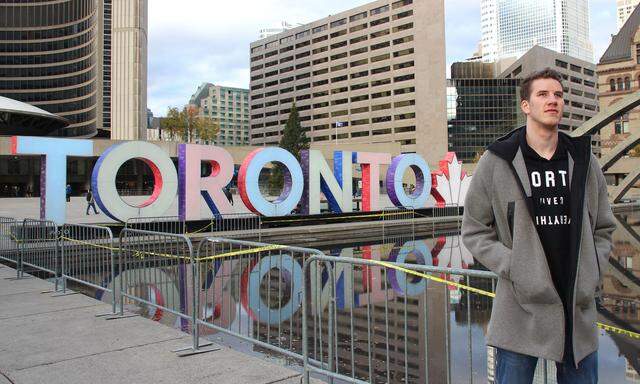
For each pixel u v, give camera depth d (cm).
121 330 618
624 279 1086
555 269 218
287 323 689
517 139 233
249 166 1989
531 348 219
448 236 2039
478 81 11850
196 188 1872
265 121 14588
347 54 12306
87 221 2281
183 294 868
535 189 222
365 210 2512
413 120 10812
